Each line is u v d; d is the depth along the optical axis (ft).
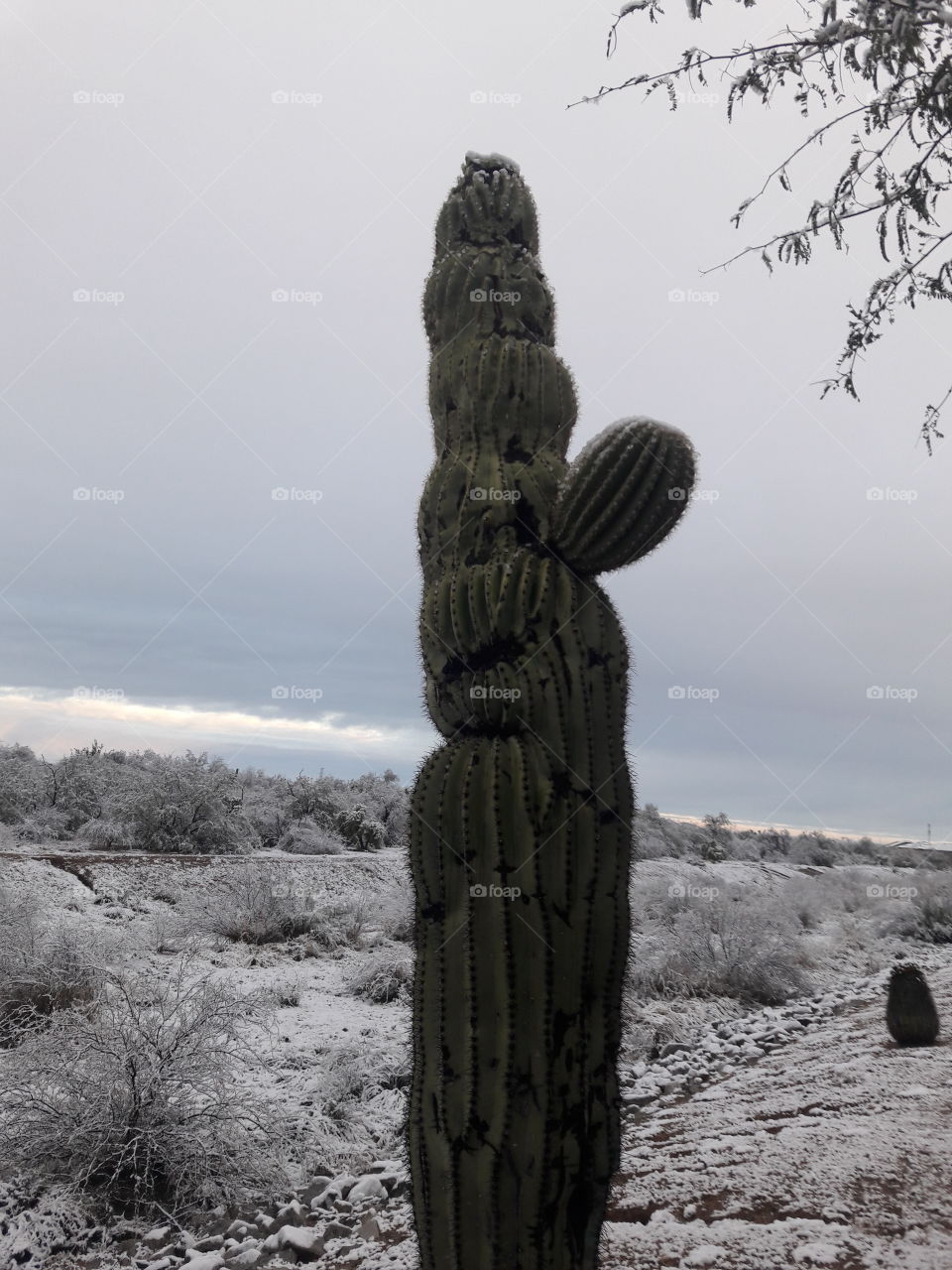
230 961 37.17
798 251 10.91
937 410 11.92
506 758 10.01
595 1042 9.82
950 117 9.43
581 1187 9.51
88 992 26.66
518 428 11.33
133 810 63.41
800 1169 17.11
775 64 9.77
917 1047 27.81
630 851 10.54
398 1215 17.01
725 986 38.55
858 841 116.78
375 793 101.24
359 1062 25.32
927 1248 13.23
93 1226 17.13
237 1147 19.07
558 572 10.67
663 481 10.38
